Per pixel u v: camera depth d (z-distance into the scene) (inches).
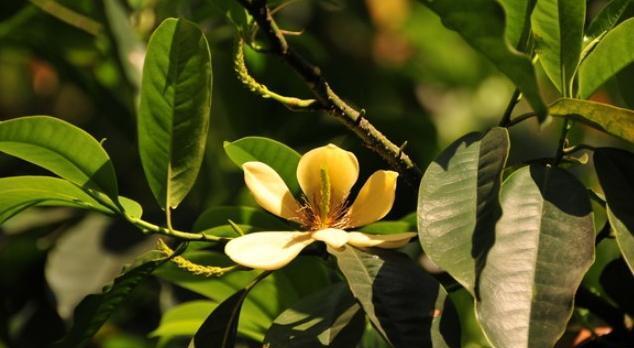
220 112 64.1
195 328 57.6
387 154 51.6
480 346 58.2
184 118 51.5
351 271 49.8
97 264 59.7
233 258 49.8
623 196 50.6
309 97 63.7
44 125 51.0
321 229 50.5
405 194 58.6
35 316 61.8
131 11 63.2
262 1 50.5
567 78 51.4
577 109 50.3
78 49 64.4
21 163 63.4
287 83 63.5
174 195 51.6
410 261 50.1
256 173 51.2
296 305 51.4
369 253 50.2
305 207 51.2
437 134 64.0
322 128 63.3
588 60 51.6
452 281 53.6
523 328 48.4
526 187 50.1
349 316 51.0
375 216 51.1
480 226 49.0
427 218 49.4
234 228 51.1
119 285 51.7
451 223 49.3
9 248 61.9
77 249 59.9
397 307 49.5
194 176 51.7
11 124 50.8
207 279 55.6
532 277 48.9
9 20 64.0
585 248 49.2
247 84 50.9
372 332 56.1
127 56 61.8
